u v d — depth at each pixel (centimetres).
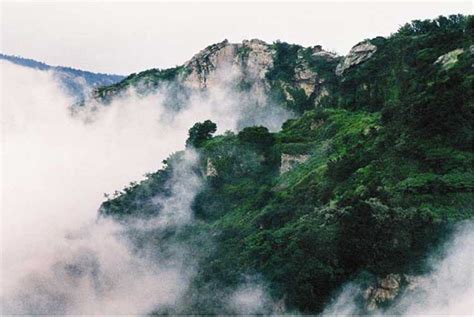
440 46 8944
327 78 15075
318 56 16075
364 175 6266
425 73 8262
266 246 6012
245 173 10250
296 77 16100
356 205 5094
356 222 5012
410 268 4691
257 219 7512
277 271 5447
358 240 4962
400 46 11100
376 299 4688
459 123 5925
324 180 7181
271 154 10150
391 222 4906
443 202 5141
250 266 5972
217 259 7038
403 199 5275
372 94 11344
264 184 9438
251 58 18262
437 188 5231
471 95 6188
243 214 8538
